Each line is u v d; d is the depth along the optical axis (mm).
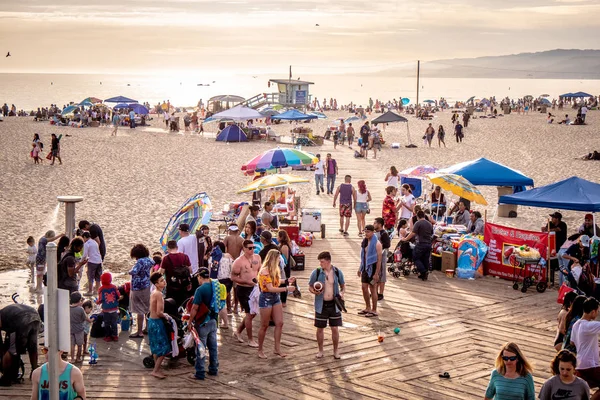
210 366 10086
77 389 7402
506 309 13180
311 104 90125
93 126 56469
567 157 38719
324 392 9453
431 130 44781
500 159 38188
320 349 10711
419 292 14383
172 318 10164
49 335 6145
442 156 40031
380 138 45406
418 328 12094
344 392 9453
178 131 54250
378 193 27672
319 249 18281
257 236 14445
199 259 13859
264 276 10602
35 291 15242
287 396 9336
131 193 27094
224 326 12266
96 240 14719
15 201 25188
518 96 194625
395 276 15602
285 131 56625
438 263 16062
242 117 46125
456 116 60625
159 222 21984
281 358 10742
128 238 19844
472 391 9453
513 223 22469
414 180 24062
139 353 11078
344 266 16547
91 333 11727
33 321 9758
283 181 17578
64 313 6102
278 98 71000
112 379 9961
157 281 10000
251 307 11156
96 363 10578
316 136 47125
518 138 49375
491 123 62344
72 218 15781
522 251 14625
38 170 32719
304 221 19359
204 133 53281
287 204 19734
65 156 37844
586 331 8641
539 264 14609
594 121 62531
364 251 12672
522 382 6988
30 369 10328
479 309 13188
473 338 11578
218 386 9703
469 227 17266
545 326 12180
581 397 7113
